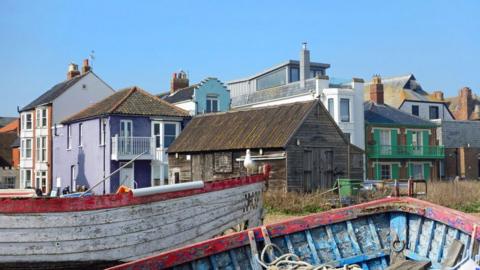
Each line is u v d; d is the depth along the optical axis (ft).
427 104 183.42
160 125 122.93
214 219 37.93
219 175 105.81
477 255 28.02
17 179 189.06
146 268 25.21
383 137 150.71
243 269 28.86
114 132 117.50
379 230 33.99
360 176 110.93
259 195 47.67
